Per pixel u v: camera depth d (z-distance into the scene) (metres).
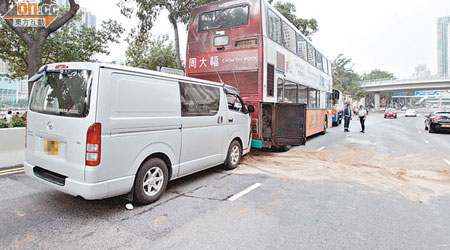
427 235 3.13
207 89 5.13
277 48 7.86
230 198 4.27
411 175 5.75
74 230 3.14
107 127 3.24
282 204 4.05
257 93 6.95
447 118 14.52
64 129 3.36
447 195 4.53
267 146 7.99
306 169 6.22
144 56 21.45
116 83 3.38
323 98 14.01
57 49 12.46
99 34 13.16
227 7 7.42
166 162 4.28
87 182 3.14
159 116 3.96
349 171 6.06
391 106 92.62
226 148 5.73
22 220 3.38
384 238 3.05
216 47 7.48
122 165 3.44
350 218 3.58
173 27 13.80
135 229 3.18
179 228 3.22
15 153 6.57
